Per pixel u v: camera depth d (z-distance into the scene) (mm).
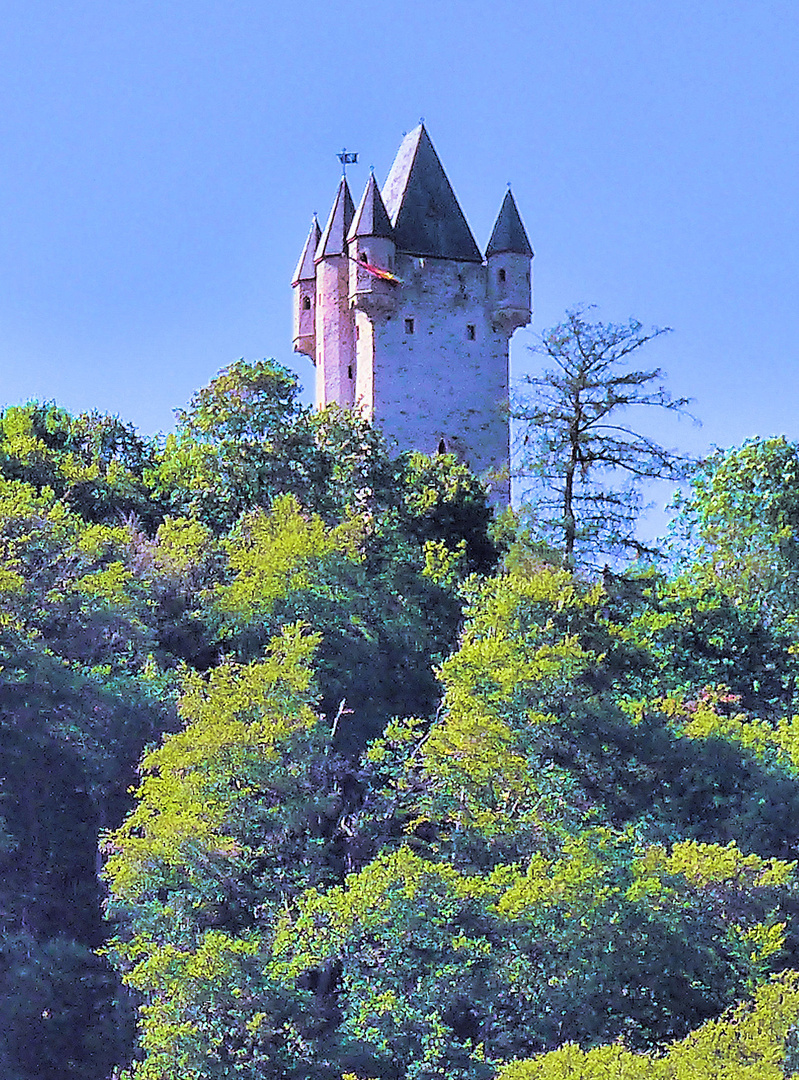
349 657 70250
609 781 61781
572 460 87938
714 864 53062
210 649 74312
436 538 91938
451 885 51969
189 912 53969
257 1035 49062
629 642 72500
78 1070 53094
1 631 64562
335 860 58312
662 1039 49250
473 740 57656
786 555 89000
